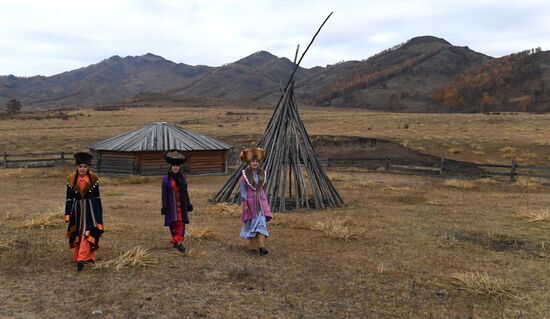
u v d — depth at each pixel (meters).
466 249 7.77
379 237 8.55
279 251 7.37
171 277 5.87
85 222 6.04
